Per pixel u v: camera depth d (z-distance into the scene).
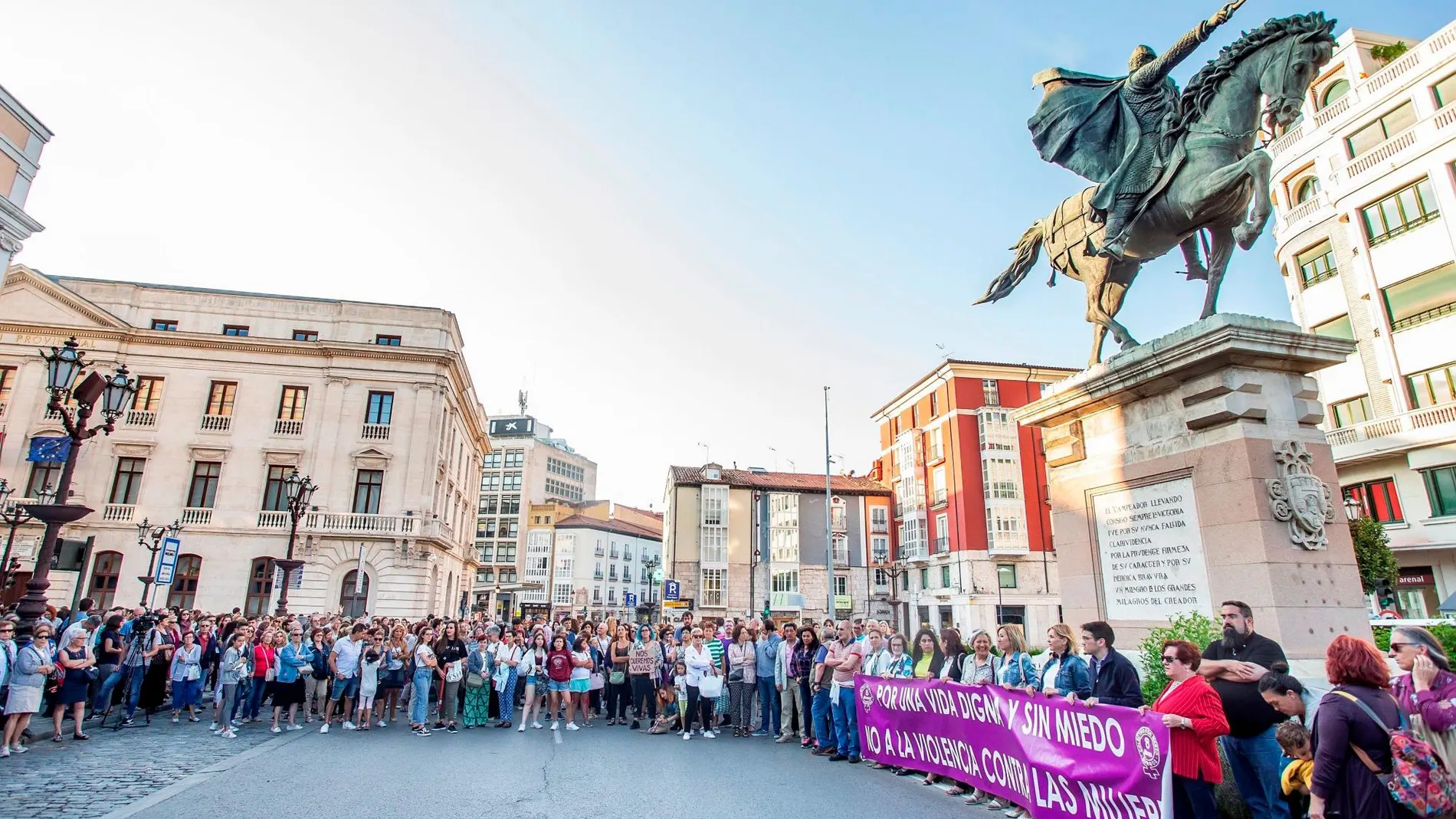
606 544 85.81
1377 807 3.63
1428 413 21.97
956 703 7.71
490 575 84.62
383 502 35.59
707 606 54.03
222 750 10.47
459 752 10.52
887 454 59.47
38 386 34.47
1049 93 9.48
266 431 35.84
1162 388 7.86
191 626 15.90
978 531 47.06
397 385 37.12
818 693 10.45
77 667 11.02
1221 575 7.02
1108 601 8.35
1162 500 7.79
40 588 10.73
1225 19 7.54
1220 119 7.56
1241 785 5.46
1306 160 26.81
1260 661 5.48
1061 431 9.25
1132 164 8.15
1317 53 7.01
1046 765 6.19
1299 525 6.82
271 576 34.03
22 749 9.86
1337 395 25.41
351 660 13.37
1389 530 22.88
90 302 35.09
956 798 7.41
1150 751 5.19
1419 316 22.91
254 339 36.28
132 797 7.32
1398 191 23.62
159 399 35.69
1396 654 4.58
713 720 12.71
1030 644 45.34
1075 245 9.05
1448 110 22.16
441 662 13.73
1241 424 7.05
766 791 7.70
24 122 16.73
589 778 8.48
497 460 88.56
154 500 34.34
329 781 8.19
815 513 57.06
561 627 14.45
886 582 56.31
